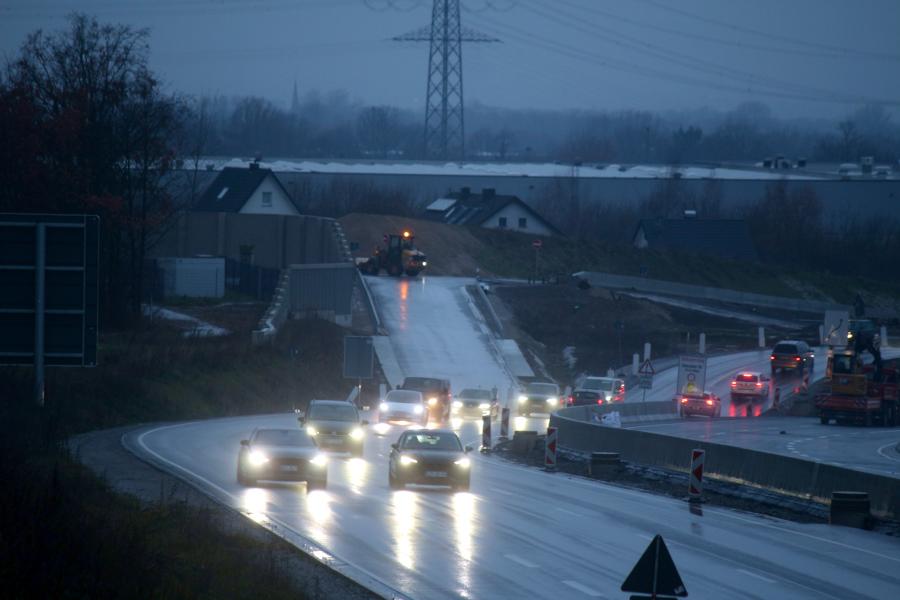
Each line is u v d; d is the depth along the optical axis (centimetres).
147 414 16438
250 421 16950
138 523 6122
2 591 4219
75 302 10138
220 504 7806
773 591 5678
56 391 14975
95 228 10194
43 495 5556
